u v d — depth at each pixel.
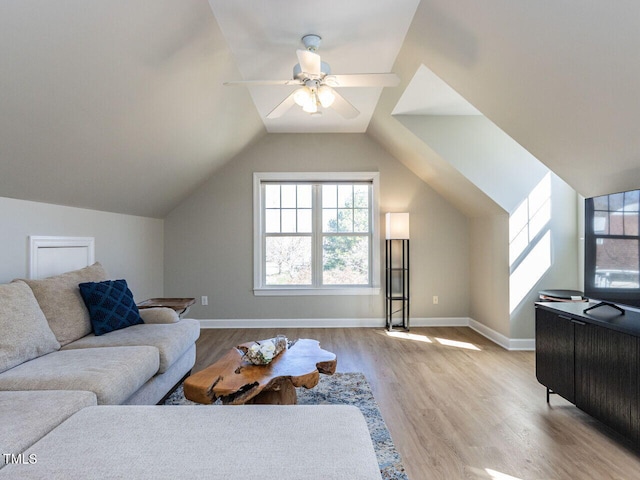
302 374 1.87
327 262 4.93
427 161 4.20
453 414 2.43
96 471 1.08
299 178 4.82
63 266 2.93
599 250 2.46
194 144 3.58
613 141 2.09
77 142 2.35
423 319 4.87
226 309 4.83
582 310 2.48
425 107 3.64
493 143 3.88
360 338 4.28
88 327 2.54
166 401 2.59
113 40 1.86
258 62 2.91
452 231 4.88
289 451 1.19
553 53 1.82
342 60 2.93
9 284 2.12
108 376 1.80
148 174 3.45
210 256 4.82
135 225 4.11
